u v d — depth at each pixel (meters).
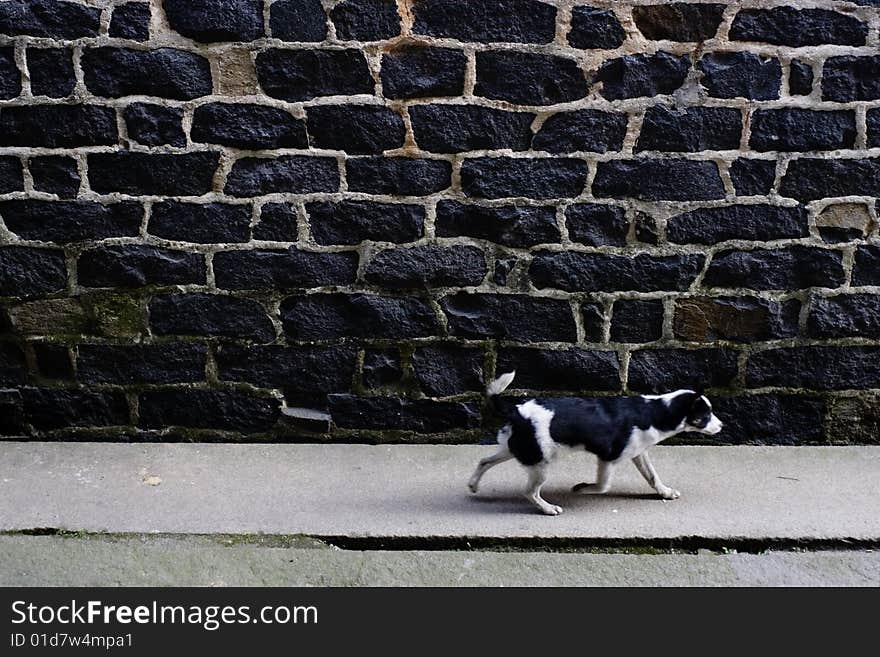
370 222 4.23
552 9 4.08
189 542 3.56
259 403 4.40
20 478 4.03
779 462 4.27
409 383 4.40
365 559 3.51
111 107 4.11
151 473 4.10
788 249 4.27
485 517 3.73
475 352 4.37
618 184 4.22
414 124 4.16
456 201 4.23
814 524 3.69
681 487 4.02
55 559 3.44
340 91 4.13
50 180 4.16
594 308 4.32
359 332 4.34
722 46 4.12
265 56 4.09
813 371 4.38
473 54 4.10
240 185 4.19
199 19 4.04
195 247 4.24
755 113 4.16
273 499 3.88
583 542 3.59
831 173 4.21
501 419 4.43
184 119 4.12
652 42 4.12
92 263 4.25
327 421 4.42
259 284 4.29
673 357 4.38
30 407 4.39
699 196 4.23
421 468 4.20
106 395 4.38
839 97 4.15
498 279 4.30
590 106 4.16
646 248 4.27
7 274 4.25
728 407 4.41
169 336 4.34
